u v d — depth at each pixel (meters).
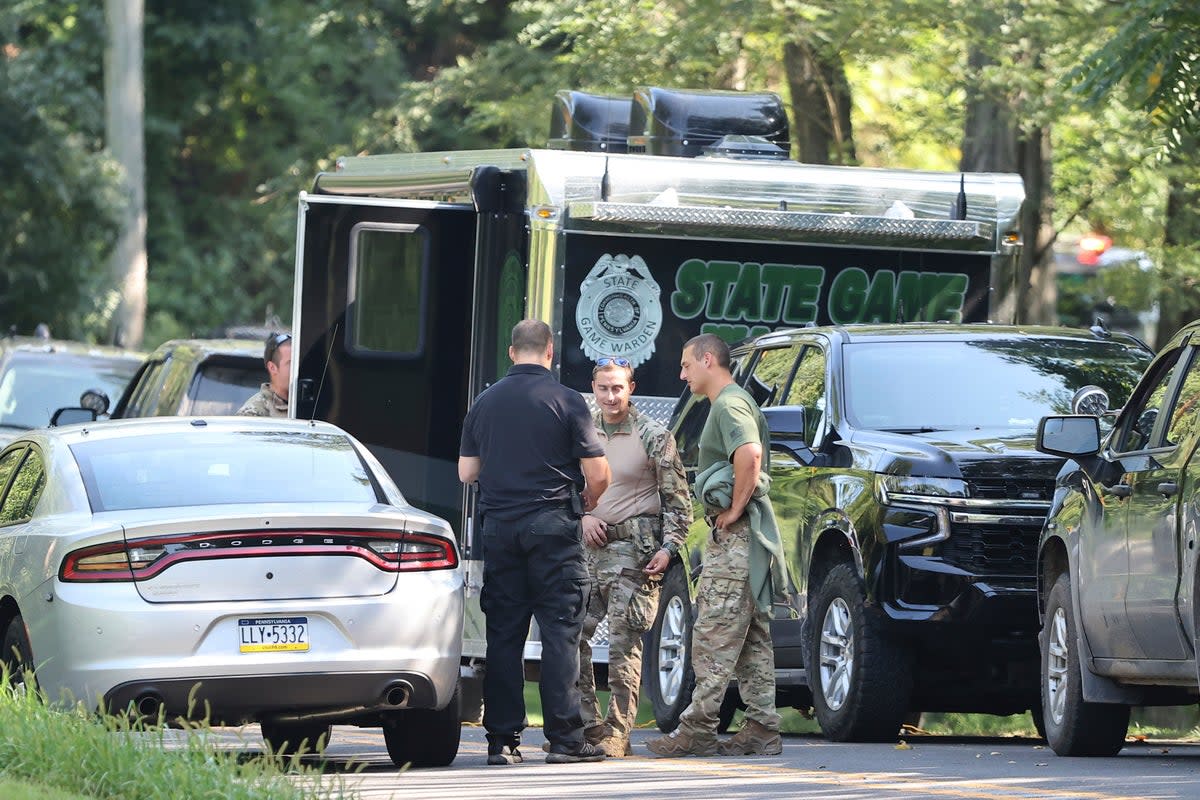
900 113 74.69
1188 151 63.25
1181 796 27.42
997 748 37.06
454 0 90.69
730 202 47.97
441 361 47.12
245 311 155.38
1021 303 69.94
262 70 157.50
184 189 161.00
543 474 33.34
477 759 36.06
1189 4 43.44
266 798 24.00
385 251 46.84
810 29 64.94
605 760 34.34
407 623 31.62
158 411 58.31
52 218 119.19
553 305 46.75
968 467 36.81
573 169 46.97
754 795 28.08
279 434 35.34
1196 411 30.81
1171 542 30.44
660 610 43.81
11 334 118.75
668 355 47.78
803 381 41.72
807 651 39.56
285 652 30.98
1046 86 62.50
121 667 30.36
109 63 126.62
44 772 26.00
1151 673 31.59
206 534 31.00
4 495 36.28
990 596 36.34
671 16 68.31
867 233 48.25
